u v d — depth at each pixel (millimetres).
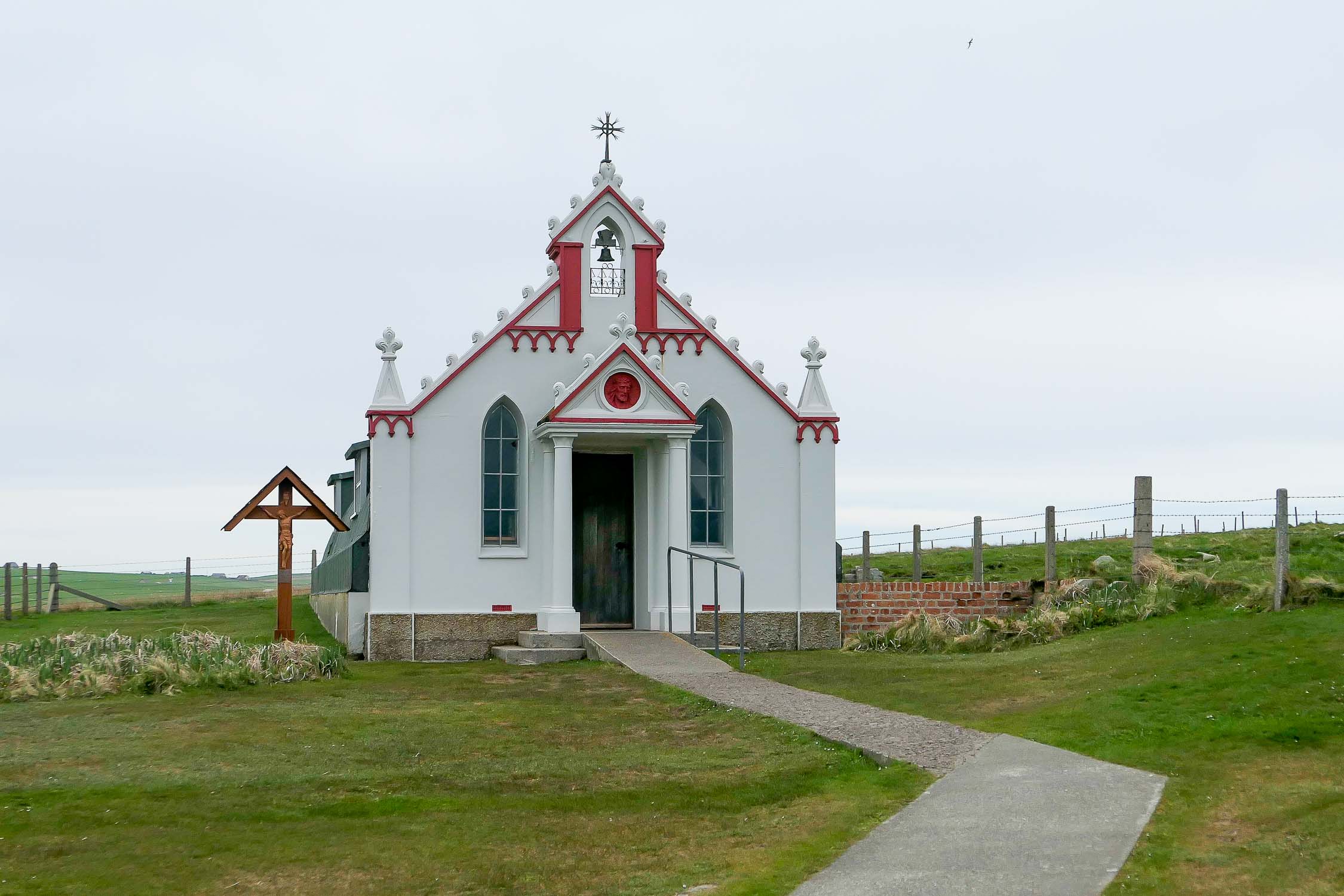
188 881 9391
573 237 26344
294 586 62156
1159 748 12664
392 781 12477
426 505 25234
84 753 13445
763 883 9180
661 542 25656
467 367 25625
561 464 24781
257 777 12492
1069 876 8930
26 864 9680
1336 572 22344
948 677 19094
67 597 46812
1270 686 14617
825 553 26828
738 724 15578
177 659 19297
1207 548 27641
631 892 9172
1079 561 31484
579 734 15250
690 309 26812
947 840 9922
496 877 9531
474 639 25172
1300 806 10141
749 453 26750
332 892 9227
